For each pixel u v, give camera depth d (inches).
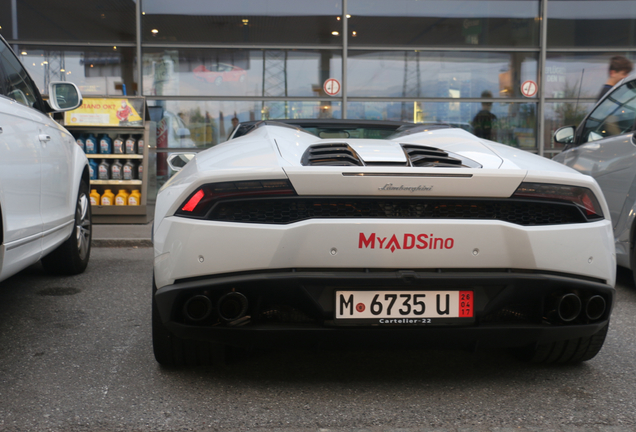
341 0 388.8
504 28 399.9
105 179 318.0
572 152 209.5
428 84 397.7
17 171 113.5
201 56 385.4
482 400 90.2
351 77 393.1
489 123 403.2
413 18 393.4
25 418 82.1
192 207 83.9
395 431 79.1
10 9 376.5
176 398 89.7
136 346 114.7
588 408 87.4
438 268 84.2
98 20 379.6
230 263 82.4
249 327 84.5
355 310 84.4
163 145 385.4
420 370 103.5
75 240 176.9
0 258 100.5
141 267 202.1
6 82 127.7
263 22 386.6
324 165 86.7
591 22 403.2
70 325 129.0
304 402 88.7
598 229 88.7
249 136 113.4
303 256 82.2
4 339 118.5
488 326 86.7
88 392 91.7
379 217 83.8
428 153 95.0
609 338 124.4
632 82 183.3
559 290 87.7
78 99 161.9
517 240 84.2
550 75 404.2
